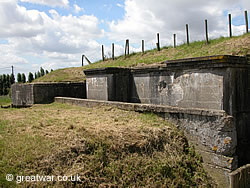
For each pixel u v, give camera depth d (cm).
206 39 1234
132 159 485
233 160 515
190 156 561
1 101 1723
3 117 754
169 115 646
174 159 516
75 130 562
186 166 518
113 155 482
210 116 546
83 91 1377
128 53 1688
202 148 566
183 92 716
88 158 455
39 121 671
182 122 612
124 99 988
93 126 600
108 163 463
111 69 941
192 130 589
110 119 683
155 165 488
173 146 556
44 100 1212
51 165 418
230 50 906
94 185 406
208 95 634
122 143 509
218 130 531
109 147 494
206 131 556
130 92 1002
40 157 430
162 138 562
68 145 472
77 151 465
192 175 514
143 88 912
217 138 534
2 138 516
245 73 657
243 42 944
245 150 641
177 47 1425
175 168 496
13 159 421
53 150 453
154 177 463
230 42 1020
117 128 578
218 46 1035
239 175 473
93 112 818
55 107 1016
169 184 458
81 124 625
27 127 607
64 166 425
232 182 460
